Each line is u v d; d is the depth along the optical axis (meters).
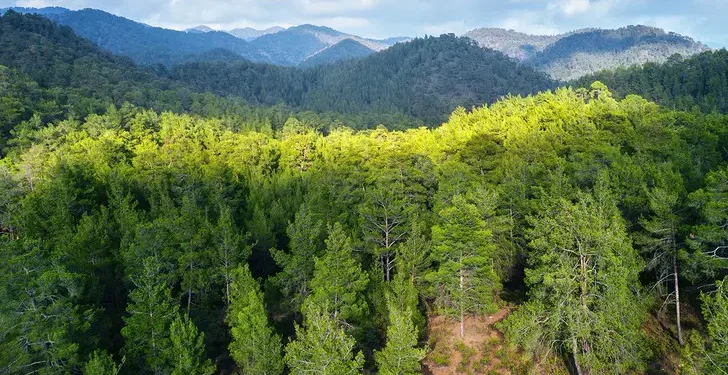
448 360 33.19
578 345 27.02
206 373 25.56
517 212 38.75
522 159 50.00
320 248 36.75
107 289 37.53
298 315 36.78
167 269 34.25
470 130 75.56
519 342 27.95
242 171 74.12
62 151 71.50
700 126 52.97
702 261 25.62
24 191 59.56
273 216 50.12
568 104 73.62
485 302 32.75
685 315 32.09
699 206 26.70
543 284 26.97
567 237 24.98
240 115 125.44
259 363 25.39
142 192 60.19
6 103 83.94
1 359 23.42
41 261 26.64
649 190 31.11
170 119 96.31
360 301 29.53
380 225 37.97
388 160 54.53
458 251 31.22
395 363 23.56
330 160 72.62
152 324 26.05
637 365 25.20
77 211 49.81
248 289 29.42
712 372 18.98
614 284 23.73
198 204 53.06
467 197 36.38
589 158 41.53
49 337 23.89
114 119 89.44
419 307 39.25
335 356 21.62
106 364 23.23
